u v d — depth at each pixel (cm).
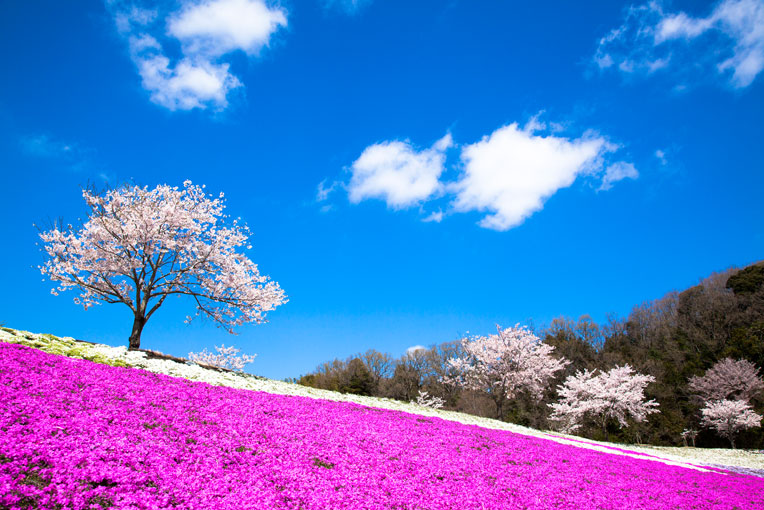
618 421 4684
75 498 637
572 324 8912
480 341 4825
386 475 1118
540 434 3016
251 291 2998
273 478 921
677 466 2433
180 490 753
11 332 1766
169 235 2716
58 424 867
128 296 2752
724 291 8250
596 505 1232
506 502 1096
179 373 1942
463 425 2397
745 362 5375
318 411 1752
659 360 6644
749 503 1593
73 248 2625
